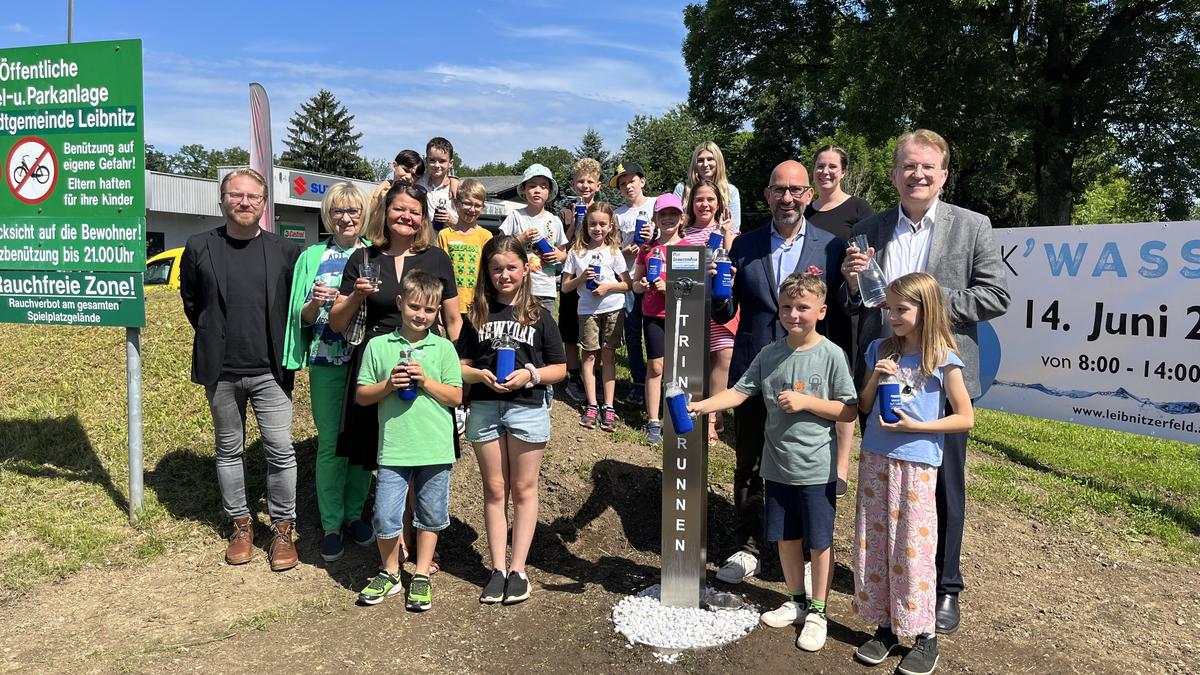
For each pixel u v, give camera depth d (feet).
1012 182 82.58
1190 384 18.49
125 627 11.39
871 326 11.98
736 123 87.45
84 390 19.56
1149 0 57.11
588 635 11.09
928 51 56.03
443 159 19.71
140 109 13.99
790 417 10.96
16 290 15.01
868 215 14.35
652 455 16.98
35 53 14.33
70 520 14.52
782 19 74.95
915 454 10.02
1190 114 57.93
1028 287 21.49
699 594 11.59
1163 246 18.85
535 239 17.57
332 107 208.44
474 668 10.30
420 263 13.12
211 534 14.40
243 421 13.67
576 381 20.17
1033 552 14.89
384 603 12.21
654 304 17.01
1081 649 11.27
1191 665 10.93
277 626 11.44
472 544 14.40
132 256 14.23
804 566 12.34
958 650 11.05
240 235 13.37
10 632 11.21
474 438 12.23
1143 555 15.08
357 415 12.96
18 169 14.71
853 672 10.20
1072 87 60.29
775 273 12.91
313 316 13.05
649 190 154.92
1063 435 25.98
